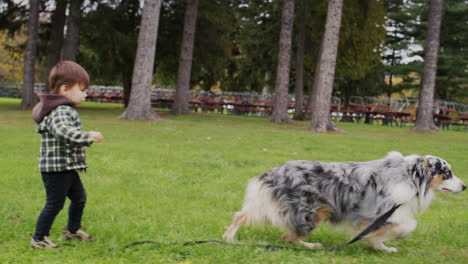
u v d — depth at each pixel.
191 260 3.91
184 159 9.48
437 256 4.37
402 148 13.56
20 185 6.55
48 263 3.66
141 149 10.51
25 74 25.84
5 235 4.33
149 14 19.20
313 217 4.25
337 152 11.82
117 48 25.86
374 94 40.78
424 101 22.86
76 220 4.30
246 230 4.82
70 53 25.70
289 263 3.89
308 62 29.52
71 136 3.68
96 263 3.71
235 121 23.00
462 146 15.14
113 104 40.41
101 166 8.25
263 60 35.22
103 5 24.81
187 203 6.11
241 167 9.08
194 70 30.27
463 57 38.78
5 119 18.03
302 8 25.92
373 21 25.17
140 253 4.00
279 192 4.25
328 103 19.31
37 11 25.80
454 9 37.56
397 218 4.22
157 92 38.69
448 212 6.31
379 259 4.16
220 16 27.52
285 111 23.52
